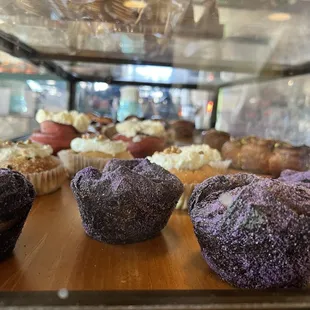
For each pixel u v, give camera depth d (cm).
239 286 15
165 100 60
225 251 15
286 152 33
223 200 16
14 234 17
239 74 56
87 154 33
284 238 14
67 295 12
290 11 31
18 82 42
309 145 37
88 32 37
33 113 47
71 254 18
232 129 57
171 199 20
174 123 52
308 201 15
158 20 33
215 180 17
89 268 17
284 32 38
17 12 30
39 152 29
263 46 44
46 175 28
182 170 28
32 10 30
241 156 36
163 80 58
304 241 14
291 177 23
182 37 40
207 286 15
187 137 51
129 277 16
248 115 56
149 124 44
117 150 34
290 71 47
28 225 22
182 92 59
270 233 14
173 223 24
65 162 33
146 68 53
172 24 35
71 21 33
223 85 59
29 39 40
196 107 61
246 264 15
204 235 16
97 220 19
